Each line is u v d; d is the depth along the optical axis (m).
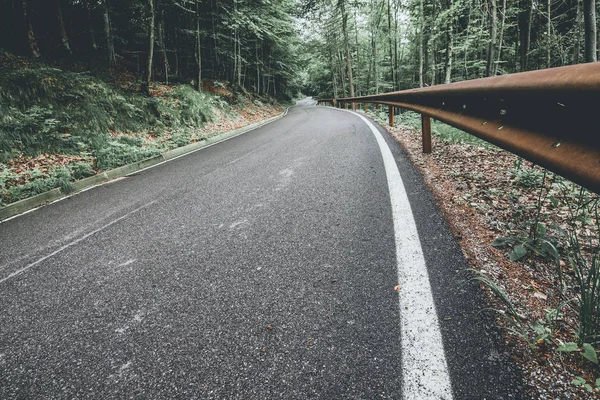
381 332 1.44
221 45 25.70
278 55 35.94
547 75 1.34
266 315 1.64
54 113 7.67
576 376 1.15
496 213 2.54
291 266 2.07
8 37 11.27
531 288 1.65
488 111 2.24
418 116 10.73
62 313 1.86
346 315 1.57
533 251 1.97
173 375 1.34
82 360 1.48
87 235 3.07
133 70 15.44
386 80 38.16
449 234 2.24
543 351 1.27
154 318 1.72
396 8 25.17
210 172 5.23
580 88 1.11
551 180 3.12
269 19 24.14
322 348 1.39
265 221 2.86
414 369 1.23
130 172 6.32
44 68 8.36
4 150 6.11
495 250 2.01
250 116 19.53
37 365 1.48
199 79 17.12
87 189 5.16
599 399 1.05
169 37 20.56
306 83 69.94
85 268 2.39
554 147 1.39
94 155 7.06
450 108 3.22
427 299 1.61
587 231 2.21
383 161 4.54
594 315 1.36
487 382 1.15
